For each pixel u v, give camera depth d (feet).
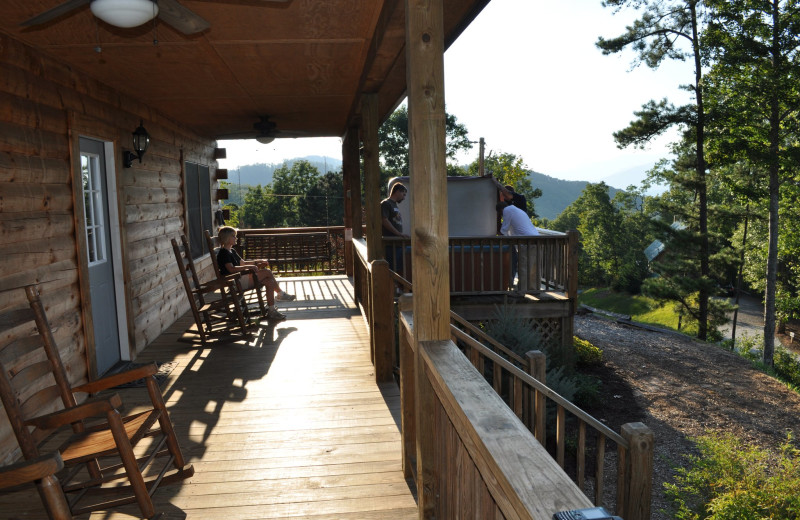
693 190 76.23
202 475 11.21
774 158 69.15
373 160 21.70
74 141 15.84
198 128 31.48
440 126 8.36
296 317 26.63
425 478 8.93
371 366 18.52
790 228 83.76
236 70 17.72
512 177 97.50
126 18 8.23
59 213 15.07
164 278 24.77
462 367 7.32
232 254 25.13
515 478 4.17
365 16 13.17
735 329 97.04
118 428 8.73
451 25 13.10
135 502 9.89
